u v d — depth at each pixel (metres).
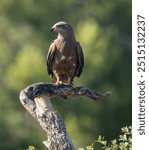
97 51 30.83
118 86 31.19
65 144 12.33
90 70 29.89
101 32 33.56
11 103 30.20
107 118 29.69
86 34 30.78
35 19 35.34
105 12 36.28
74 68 15.10
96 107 29.41
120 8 36.38
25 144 29.41
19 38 34.88
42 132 28.97
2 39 34.94
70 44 14.95
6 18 35.75
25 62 28.97
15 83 29.20
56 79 15.31
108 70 31.14
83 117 29.14
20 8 35.53
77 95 12.97
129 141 13.34
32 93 12.73
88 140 28.62
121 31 35.84
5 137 29.70
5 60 33.34
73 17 35.62
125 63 32.41
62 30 14.94
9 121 29.91
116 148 13.12
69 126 28.56
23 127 29.67
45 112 12.50
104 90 30.14
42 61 29.25
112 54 32.06
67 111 29.02
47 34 34.56
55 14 35.41
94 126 29.16
